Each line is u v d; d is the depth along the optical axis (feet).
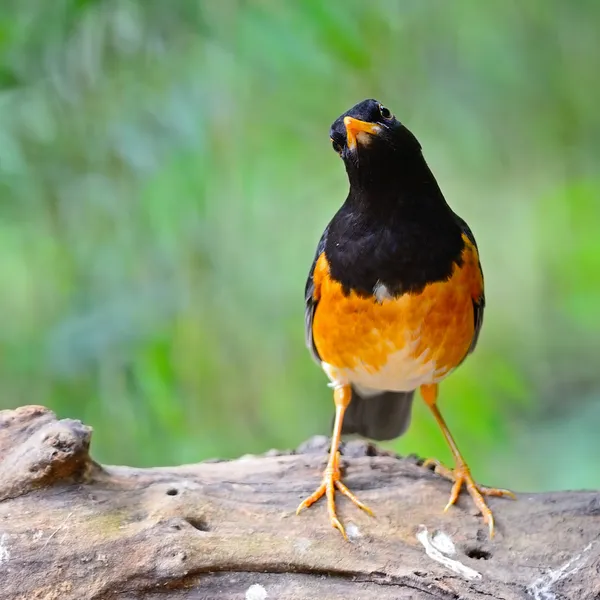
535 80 55.98
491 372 43.45
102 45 34.71
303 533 22.82
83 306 36.88
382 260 25.25
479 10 51.96
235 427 40.27
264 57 37.52
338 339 26.99
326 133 42.75
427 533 23.58
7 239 36.55
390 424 33.22
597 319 58.23
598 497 24.62
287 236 43.27
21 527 21.06
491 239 58.90
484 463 48.83
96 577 20.62
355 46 37.27
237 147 39.42
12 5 33.47
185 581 21.11
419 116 50.42
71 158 34.91
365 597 21.50
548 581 22.34
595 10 55.11
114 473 23.70
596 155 59.57
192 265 38.29
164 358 35.50
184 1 35.32
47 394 35.91
